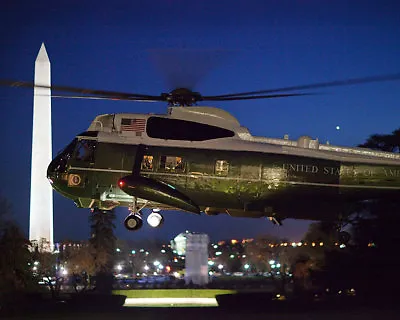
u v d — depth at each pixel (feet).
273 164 109.40
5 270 222.07
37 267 327.67
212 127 111.55
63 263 458.50
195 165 109.19
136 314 186.80
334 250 219.82
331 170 110.22
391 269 198.80
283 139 112.47
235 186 109.19
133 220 110.73
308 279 260.21
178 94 112.27
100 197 110.73
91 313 191.31
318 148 111.96
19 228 242.58
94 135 111.75
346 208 112.78
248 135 111.65
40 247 368.27
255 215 112.47
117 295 339.16
